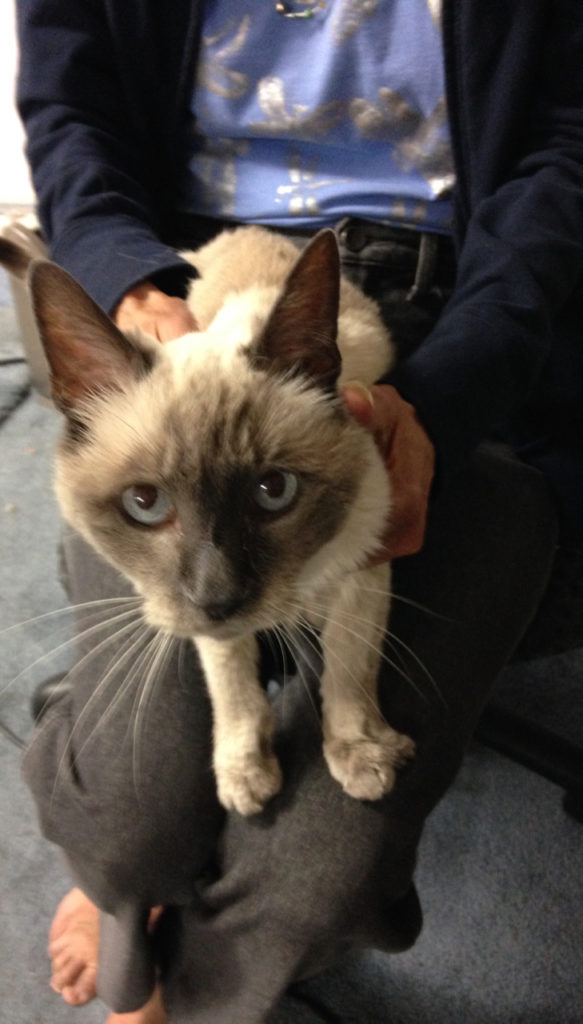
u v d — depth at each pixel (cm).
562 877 52
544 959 48
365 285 49
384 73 44
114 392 33
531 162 44
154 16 46
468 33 40
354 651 35
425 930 49
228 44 46
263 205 50
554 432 44
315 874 34
